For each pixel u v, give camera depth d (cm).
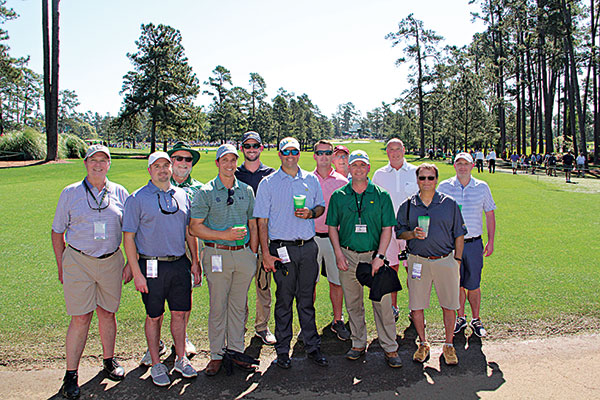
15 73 5228
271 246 412
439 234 394
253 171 500
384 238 405
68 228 366
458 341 431
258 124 8725
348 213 406
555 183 2088
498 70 4397
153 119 4650
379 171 544
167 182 387
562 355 393
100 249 364
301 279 409
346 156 573
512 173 2822
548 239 860
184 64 4859
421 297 401
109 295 371
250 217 418
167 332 461
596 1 3597
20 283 598
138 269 369
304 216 393
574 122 3578
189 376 364
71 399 333
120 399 335
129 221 367
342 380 362
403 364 388
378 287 375
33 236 858
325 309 535
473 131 4088
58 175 2041
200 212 387
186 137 4984
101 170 368
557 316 477
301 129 9862
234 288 398
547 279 605
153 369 361
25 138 2966
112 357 374
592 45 3534
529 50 4288
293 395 338
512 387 343
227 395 340
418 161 4428
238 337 394
